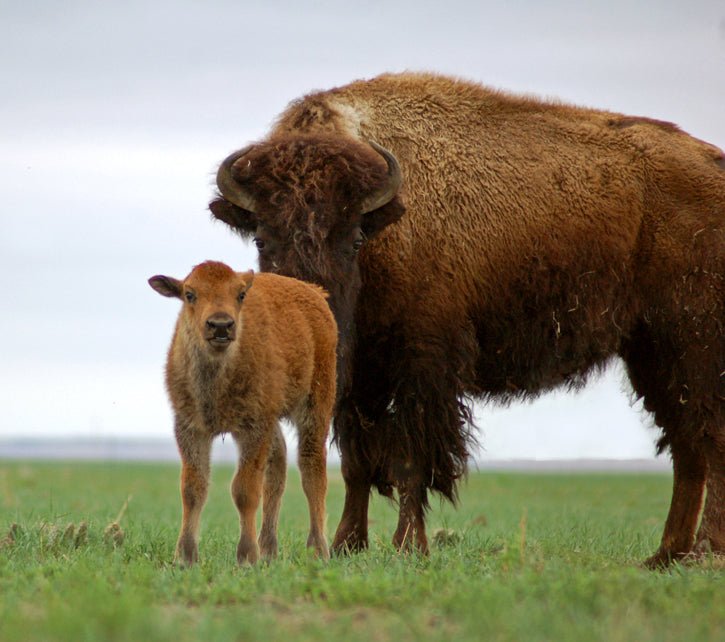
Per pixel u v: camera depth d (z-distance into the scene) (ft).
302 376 79.92
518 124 104.32
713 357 98.27
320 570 65.67
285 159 88.28
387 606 53.62
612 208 101.71
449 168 99.45
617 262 100.94
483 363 100.27
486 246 97.96
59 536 84.17
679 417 100.78
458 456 93.30
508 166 100.94
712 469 96.48
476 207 98.58
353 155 88.94
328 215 86.12
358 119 100.48
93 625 44.09
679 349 100.27
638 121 109.50
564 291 100.01
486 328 99.14
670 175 103.76
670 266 101.04
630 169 104.01
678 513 98.37
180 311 75.20
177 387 72.28
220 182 88.28
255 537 71.72
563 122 106.32
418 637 44.68
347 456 95.30
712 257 99.45
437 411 92.68
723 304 98.73
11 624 45.96
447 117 102.58
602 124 107.86
